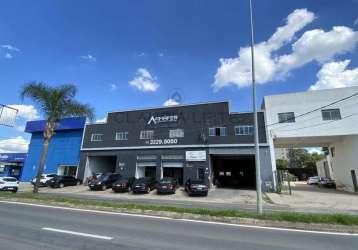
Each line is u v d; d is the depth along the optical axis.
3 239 6.58
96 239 6.68
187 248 6.01
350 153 30.30
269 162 28.53
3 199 15.54
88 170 36.78
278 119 30.23
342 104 29.02
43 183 32.91
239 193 25.94
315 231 7.88
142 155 34.16
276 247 6.16
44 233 7.25
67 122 39.81
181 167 32.03
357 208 15.98
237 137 30.27
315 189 34.12
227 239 6.83
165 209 10.98
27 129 43.50
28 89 22.27
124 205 11.98
